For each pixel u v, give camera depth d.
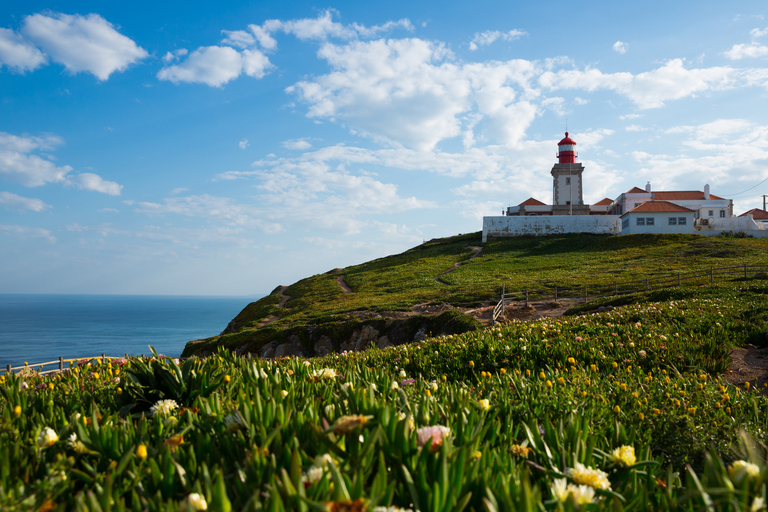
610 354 9.20
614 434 3.38
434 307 34.06
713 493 1.88
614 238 61.72
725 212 78.44
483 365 8.99
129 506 2.08
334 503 1.59
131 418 3.61
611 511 2.02
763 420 4.78
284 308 50.47
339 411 2.95
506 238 75.62
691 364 8.55
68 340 167.12
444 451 2.03
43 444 2.52
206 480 1.88
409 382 4.92
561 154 90.81
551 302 30.78
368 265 75.88
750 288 20.17
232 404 3.43
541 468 2.37
